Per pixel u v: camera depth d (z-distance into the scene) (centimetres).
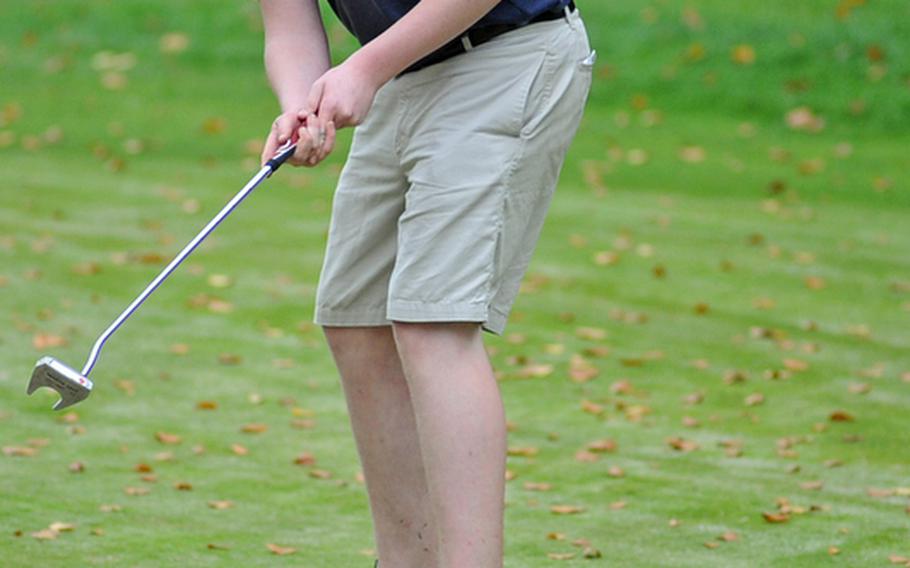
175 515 1188
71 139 3338
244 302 2036
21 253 2277
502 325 826
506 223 783
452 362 773
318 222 2598
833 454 1405
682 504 1234
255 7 4512
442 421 766
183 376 1667
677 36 4134
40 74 3975
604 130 3538
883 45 4025
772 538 1141
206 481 1289
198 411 1527
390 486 880
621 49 4078
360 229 842
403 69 770
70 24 4384
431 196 776
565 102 792
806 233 2645
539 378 1698
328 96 761
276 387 1633
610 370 1741
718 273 2303
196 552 1093
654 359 1794
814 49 4019
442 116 782
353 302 857
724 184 3083
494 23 775
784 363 1781
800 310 2078
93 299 2017
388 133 809
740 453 1404
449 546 764
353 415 882
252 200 2784
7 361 1689
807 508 1220
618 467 1348
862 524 1179
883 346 1884
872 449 1423
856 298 2166
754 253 2461
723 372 1738
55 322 1886
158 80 3938
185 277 2167
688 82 3875
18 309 1942
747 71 3928
